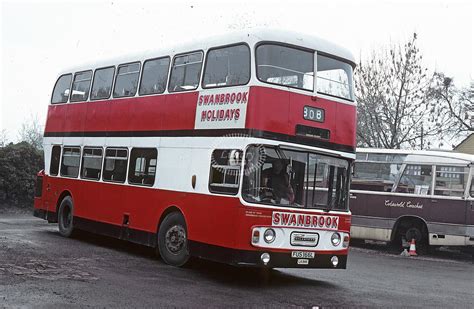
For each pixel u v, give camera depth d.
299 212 10.04
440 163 18.64
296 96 10.31
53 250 12.40
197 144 10.89
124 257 12.16
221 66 10.75
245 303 8.34
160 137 11.98
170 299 8.20
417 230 18.95
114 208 13.17
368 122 30.92
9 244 12.87
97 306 7.42
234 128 10.08
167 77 12.13
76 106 15.41
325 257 10.34
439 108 30.55
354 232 20.05
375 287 11.06
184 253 11.02
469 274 14.59
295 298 9.05
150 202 11.99
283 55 10.34
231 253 9.68
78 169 14.88
